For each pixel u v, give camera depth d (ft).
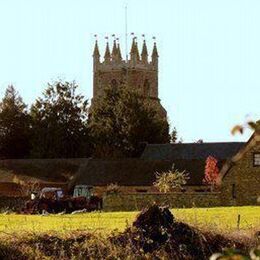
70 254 212.23
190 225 224.12
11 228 242.17
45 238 217.77
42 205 467.93
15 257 210.38
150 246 216.54
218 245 220.43
